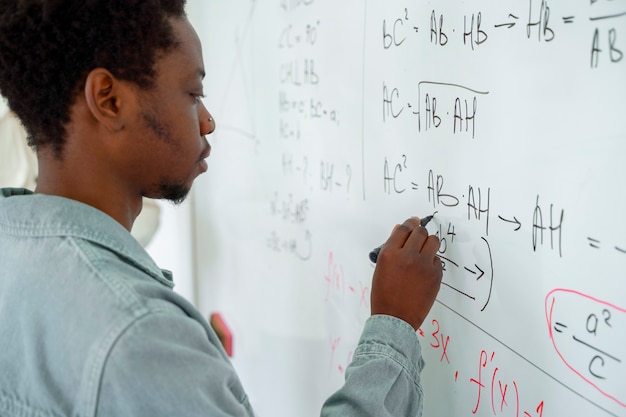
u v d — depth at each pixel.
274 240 1.08
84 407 0.45
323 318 0.95
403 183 0.73
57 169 0.54
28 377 0.49
